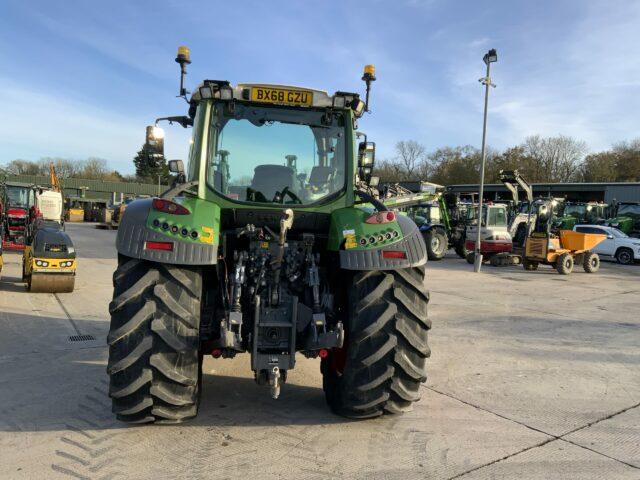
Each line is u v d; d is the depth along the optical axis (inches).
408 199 695.1
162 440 127.0
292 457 120.6
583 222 1048.2
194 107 164.6
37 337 226.4
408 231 138.9
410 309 132.6
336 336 126.5
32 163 3085.6
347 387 134.6
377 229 136.3
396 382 134.7
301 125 152.3
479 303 363.6
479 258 589.3
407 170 2669.8
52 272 325.1
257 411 148.4
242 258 137.4
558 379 191.0
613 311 351.3
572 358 221.6
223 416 143.7
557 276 579.8
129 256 123.6
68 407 146.7
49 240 326.6
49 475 108.5
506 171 687.7
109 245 775.1
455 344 240.5
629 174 2206.0
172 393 124.7
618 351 235.8
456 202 812.0
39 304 297.3
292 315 129.9
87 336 230.7
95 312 281.7
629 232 984.3
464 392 173.3
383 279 133.6
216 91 146.4
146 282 123.5
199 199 142.8
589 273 629.9
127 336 122.0
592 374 198.5
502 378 190.4
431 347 233.6
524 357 221.0
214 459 118.2
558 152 2436.0
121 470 111.7
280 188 149.9
